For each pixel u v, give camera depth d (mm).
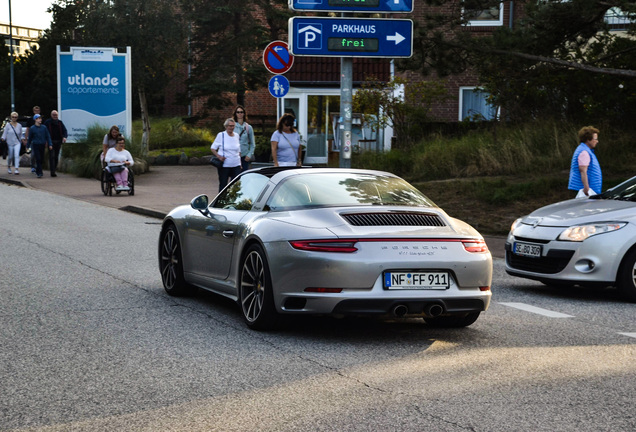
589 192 12297
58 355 5984
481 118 25469
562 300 8977
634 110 21281
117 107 29906
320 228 6453
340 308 6262
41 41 42781
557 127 21234
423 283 6434
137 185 24312
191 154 35188
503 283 10234
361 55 13836
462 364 5824
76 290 8844
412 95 25922
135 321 7266
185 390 5098
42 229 14562
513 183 18375
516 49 17422
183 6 38906
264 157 30766
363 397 4949
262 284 6824
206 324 7180
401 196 7238
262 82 40906
